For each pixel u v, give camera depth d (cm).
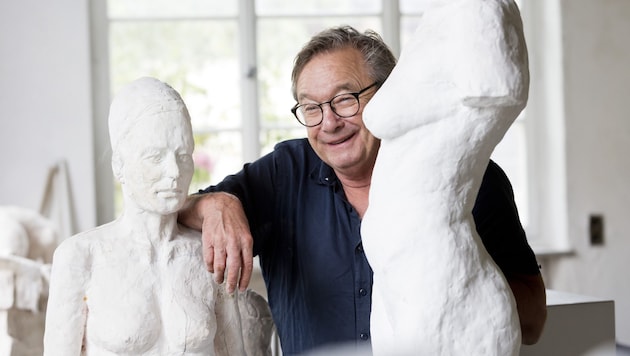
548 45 477
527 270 209
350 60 209
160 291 177
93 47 434
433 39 144
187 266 179
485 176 209
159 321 175
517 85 138
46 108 419
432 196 148
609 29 473
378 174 154
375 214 154
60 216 418
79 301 174
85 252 175
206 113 447
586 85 472
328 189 226
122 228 179
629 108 475
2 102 416
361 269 219
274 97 452
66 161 421
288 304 225
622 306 475
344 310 219
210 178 446
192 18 443
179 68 444
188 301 177
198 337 175
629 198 477
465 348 147
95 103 434
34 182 418
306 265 223
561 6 468
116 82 439
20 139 417
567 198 471
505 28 139
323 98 210
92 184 423
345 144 212
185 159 173
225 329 184
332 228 222
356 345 217
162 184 171
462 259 148
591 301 248
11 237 360
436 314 146
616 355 248
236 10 447
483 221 207
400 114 146
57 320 173
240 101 448
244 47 446
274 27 450
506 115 143
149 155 170
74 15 421
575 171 472
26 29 417
